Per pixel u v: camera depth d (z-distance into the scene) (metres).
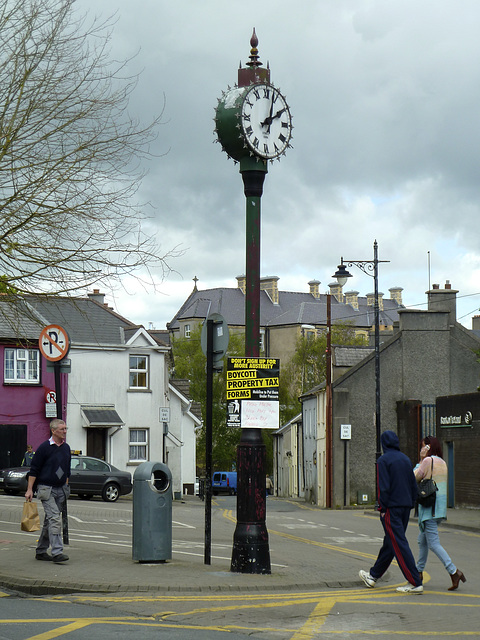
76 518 24.97
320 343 87.19
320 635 8.63
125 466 43.03
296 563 15.05
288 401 83.75
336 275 37.56
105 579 11.69
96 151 16.02
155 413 44.22
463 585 12.90
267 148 13.20
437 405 36.78
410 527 26.94
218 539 20.08
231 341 81.56
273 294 116.00
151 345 44.19
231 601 10.68
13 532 19.02
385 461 11.91
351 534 24.33
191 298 113.56
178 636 8.30
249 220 13.23
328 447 42.62
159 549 13.45
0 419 39.34
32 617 9.17
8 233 15.65
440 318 44.97
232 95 13.24
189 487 53.41
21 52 16.17
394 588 12.45
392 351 44.53
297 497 60.44
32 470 13.13
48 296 16.27
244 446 12.99
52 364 15.24
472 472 34.03
